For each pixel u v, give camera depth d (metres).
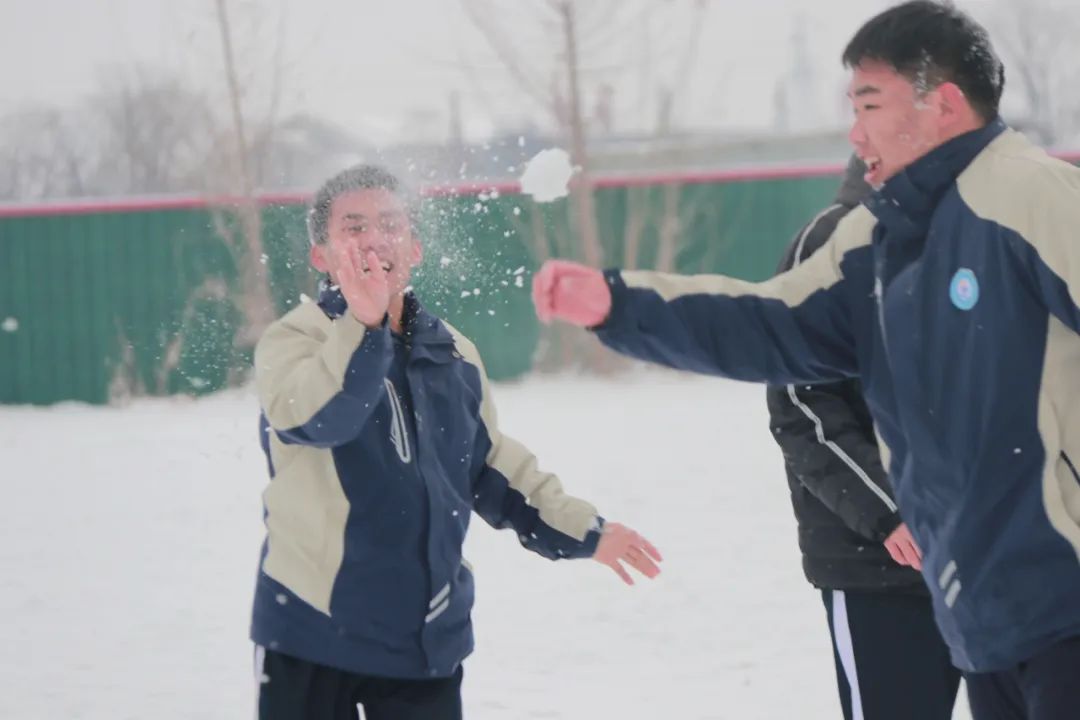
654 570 3.96
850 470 3.83
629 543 3.95
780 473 11.57
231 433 15.23
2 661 6.70
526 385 19.95
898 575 3.83
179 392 19.83
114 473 12.82
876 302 3.17
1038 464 2.85
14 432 16.56
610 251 20.97
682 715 5.73
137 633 7.17
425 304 4.02
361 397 3.35
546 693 6.07
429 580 3.60
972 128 3.03
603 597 7.69
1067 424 2.85
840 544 3.93
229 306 19.38
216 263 19.91
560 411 16.69
